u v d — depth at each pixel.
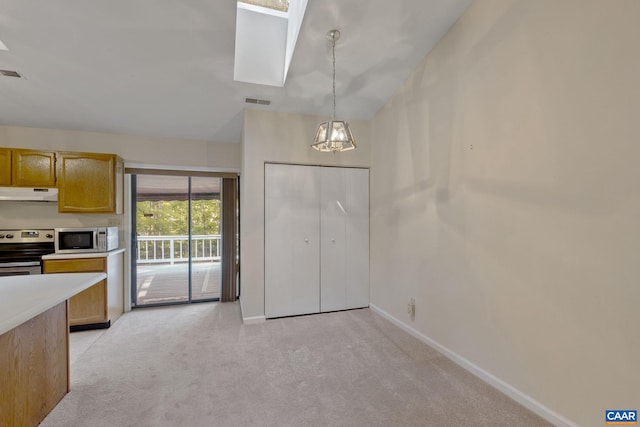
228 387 2.03
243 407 1.82
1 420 1.42
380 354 2.51
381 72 2.82
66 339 1.95
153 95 2.88
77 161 3.20
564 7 1.59
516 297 1.85
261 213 3.28
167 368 2.28
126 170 3.70
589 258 1.49
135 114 3.20
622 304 1.36
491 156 2.03
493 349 2.02
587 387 1.49
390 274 3.25
